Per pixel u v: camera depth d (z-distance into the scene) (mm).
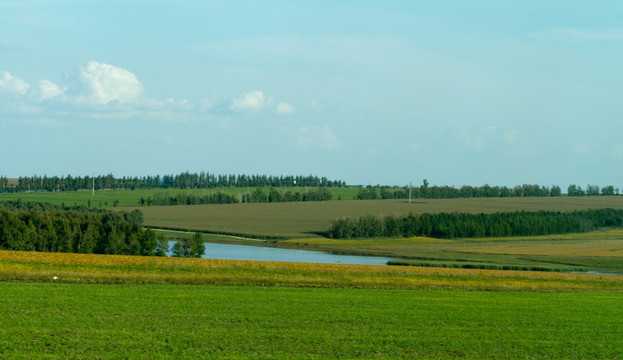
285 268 60625
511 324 39344
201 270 57000
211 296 44562
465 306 45469
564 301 50188
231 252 117875
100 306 38750
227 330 33938
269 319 37438
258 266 60844
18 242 90062
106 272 52250
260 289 49438
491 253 129500
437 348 31922
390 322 38281
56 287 45094
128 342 30250
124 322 34750
